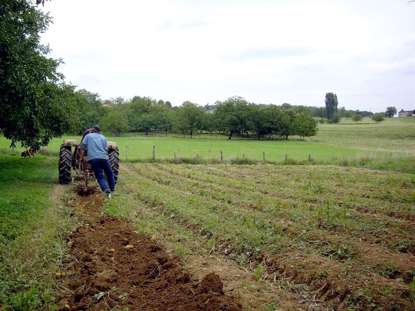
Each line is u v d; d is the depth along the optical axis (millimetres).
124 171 21297
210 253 7484
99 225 9102
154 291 5715
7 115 16047
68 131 22641
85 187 13156
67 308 5141
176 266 6418
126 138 79250
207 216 9586
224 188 14758
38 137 19438
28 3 15969
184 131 94625
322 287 6051
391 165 24828
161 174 19656
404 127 121625
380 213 11211
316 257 7070
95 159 11648
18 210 9609
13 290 5473
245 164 28109
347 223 9156
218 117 93312
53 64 19094
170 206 10688
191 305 5117
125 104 134625
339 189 15141
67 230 8344
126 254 7152
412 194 13891
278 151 51000
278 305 5469
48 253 6777
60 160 14852
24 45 15531
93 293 5531
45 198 11500
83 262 6676
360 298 5582
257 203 11562
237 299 5422
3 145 37250
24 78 14656
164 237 8219
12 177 16016
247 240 7867
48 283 5699
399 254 7426
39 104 17703
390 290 5723
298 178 18547
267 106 93812
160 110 124938
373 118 166625
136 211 10469
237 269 6723
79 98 25734
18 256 6586
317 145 65750
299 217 9805
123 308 5195
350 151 52062
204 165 26188
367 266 6684
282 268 6750
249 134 95562
